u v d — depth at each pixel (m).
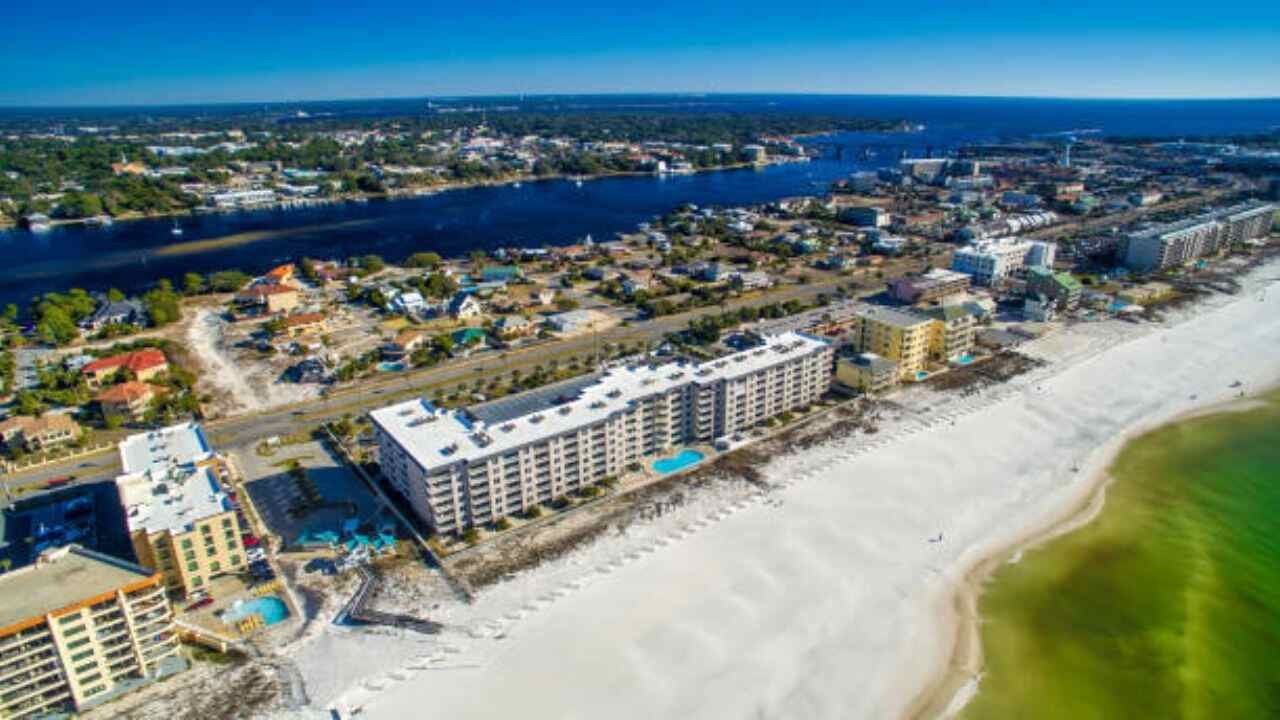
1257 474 160.75
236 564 125.12
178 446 148.00
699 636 112.12
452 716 97.81
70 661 96.94
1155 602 122.50
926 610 119.31
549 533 137.12
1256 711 101.88
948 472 159.38
